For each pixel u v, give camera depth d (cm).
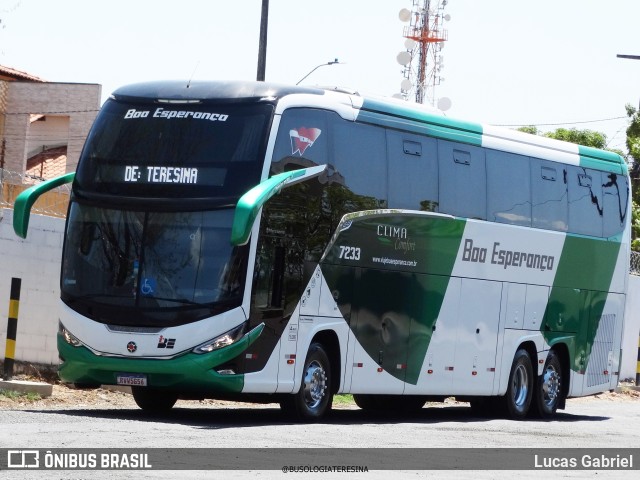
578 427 2278
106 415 1828
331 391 2005
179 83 1911
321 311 1952
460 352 2298
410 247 2147
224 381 1794
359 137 2028
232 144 1831
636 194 5191
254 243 1806
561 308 2580
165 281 1814
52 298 2262
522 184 2447
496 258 2377
